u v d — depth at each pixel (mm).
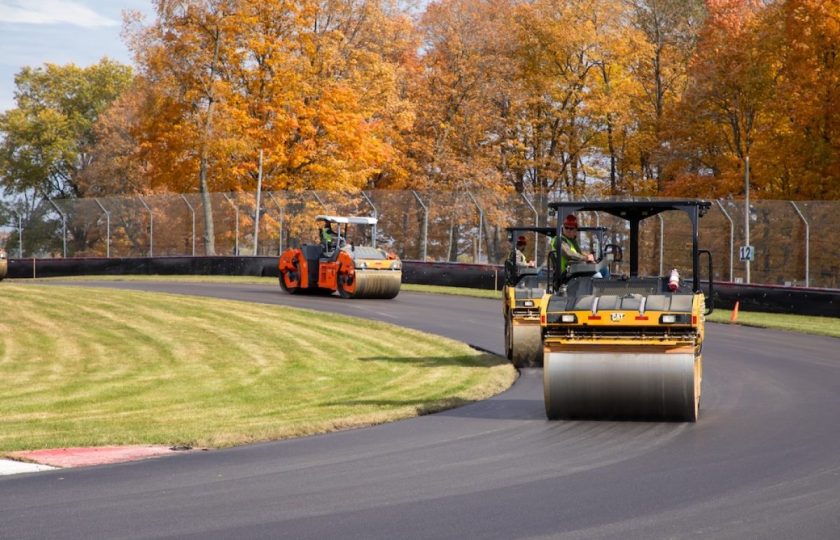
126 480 9031
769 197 50719
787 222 39281
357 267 31656
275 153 50781
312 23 52281
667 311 11727
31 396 15438
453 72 59188
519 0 63594
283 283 34312
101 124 77500
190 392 15758
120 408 14188
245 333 22875
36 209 50344
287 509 7930
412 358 19656
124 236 49250
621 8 60344
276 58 50156
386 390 15609
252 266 43531
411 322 25891
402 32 57562
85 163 84000
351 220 32562
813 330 24531
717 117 52719
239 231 47906
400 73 58906
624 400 11945
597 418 12320
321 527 7398
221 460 10016
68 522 7527
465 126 59219
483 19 59906
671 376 11773
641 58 60750
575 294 13141
